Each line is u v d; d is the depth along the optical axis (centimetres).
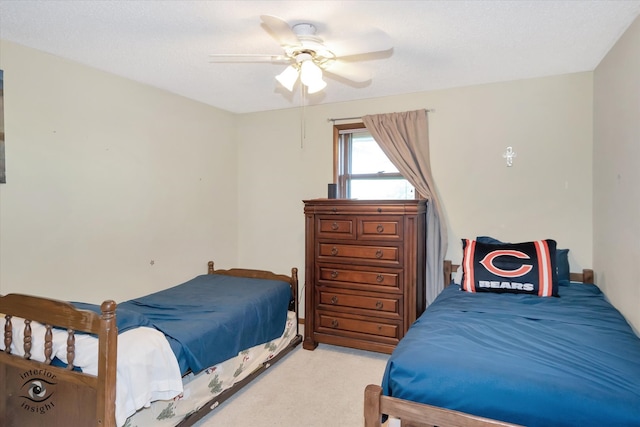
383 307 306
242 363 263
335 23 206
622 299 224
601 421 123
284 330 320
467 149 328
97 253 276
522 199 312
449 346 167
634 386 132
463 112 329
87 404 164
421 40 229
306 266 334
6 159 223
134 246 305
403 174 340
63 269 254
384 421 165
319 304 329
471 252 280
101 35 221
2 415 185
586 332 182
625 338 174
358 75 247
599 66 272
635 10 194
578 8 192
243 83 314
